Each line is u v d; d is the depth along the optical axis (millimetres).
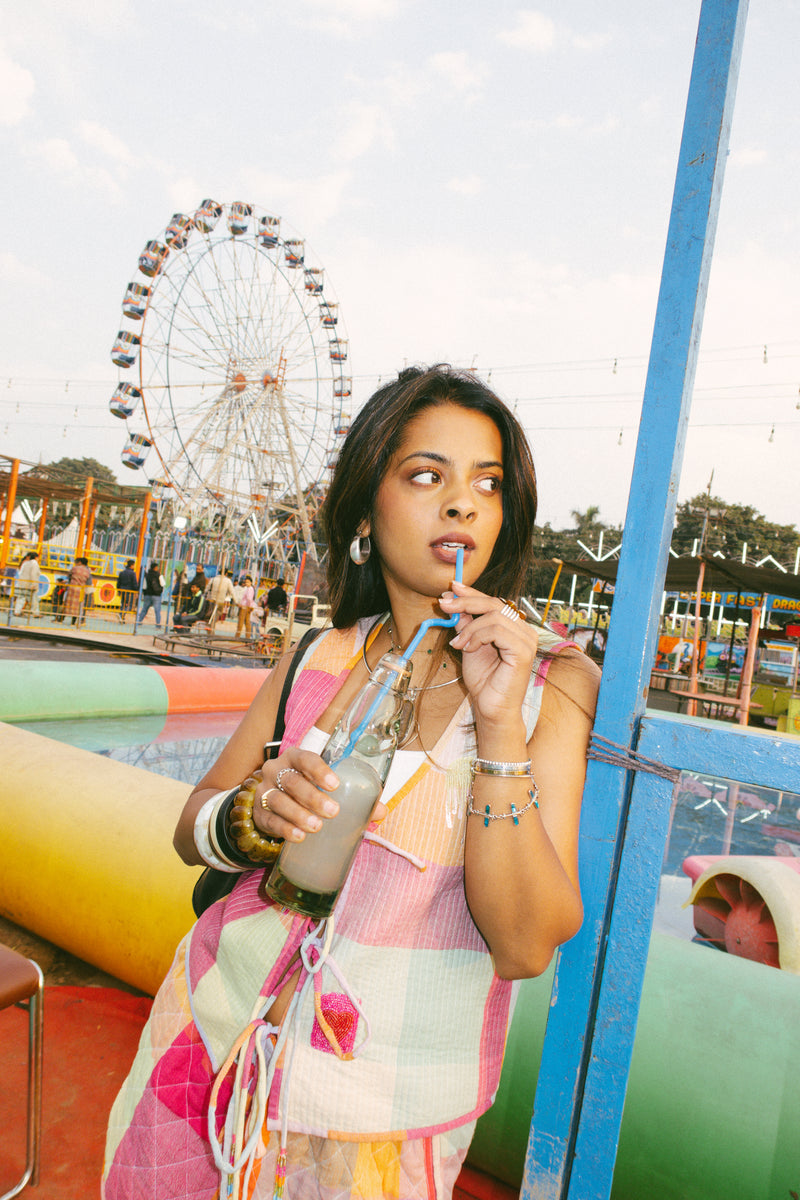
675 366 817
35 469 16172
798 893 2461
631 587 826
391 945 716
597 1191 831
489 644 688
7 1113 1618
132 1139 788
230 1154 702
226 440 21484
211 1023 768
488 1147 1463
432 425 803
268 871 818
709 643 16906
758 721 10844
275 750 898
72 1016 1972
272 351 21141
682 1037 1324
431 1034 708
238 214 20141
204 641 12508
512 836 672
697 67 821
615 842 828
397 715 756
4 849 2273
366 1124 688
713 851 3771
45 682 5477
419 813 722
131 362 19438
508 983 779
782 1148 1192
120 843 2072
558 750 770
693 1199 1238
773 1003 1355
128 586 15078
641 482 827
